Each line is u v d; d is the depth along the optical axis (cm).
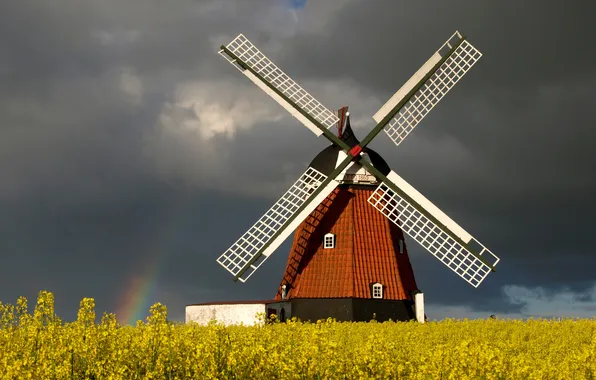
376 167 5066
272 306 5141
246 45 5231
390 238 4969
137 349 2119
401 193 4991
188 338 2170
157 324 2172
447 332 3766
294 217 4931
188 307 5394
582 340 3472
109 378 1889
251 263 4900
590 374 2109
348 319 4684
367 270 4816
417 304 4884
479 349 2064
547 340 3416
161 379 2006
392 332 3603
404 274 4947
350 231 4884
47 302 2289
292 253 5050
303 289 4809
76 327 2178
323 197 4950
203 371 1978
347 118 5100
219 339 2055
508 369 2034
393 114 5116
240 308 5194
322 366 1958
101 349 2089
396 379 2031
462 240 4941
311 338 1998
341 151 5050
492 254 4928
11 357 2061
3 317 2509
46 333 2188
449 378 1952
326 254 4872
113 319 2231
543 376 2078
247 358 1962
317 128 5081
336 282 4772
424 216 4972
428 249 4925
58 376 1942
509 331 3794
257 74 5159
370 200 4997
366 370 1992
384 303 4772
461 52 5362
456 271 4888
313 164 5125
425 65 5269
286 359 1970
